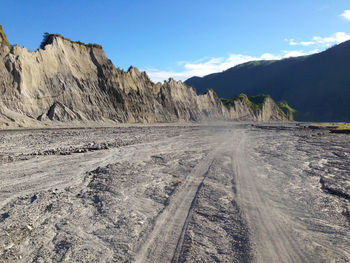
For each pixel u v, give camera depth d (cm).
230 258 502
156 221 681
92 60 5741
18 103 3856
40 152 1639
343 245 570
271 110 16562
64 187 976
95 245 549
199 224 665
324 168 1456
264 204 832
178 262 487
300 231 638
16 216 685
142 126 5144
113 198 851
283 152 2084
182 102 8619
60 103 4459
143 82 7150
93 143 2195
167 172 1262
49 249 527
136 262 486
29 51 4469
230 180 1126
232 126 7500
